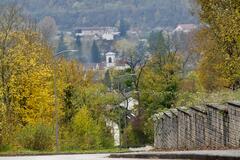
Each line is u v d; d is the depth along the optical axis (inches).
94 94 4653.1
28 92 3225.9
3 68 3152.1
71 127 3973.9
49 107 3334.2
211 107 1334.9
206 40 2677.2
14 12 3321.9
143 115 5103.3
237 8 1782.7
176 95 4830.2
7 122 2763.3
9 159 1421.0
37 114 3245.6
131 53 5511.8
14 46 3240.7
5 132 2388.0
